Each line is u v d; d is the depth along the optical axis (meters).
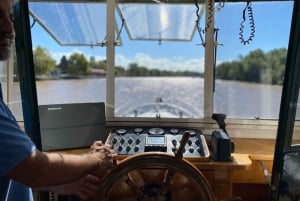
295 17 1.44
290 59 1.48
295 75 1.48
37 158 0.99
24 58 1.61
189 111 3.22
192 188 1.48
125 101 3.41
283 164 1.60
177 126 2.16
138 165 1.30
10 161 0.93
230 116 2.26
